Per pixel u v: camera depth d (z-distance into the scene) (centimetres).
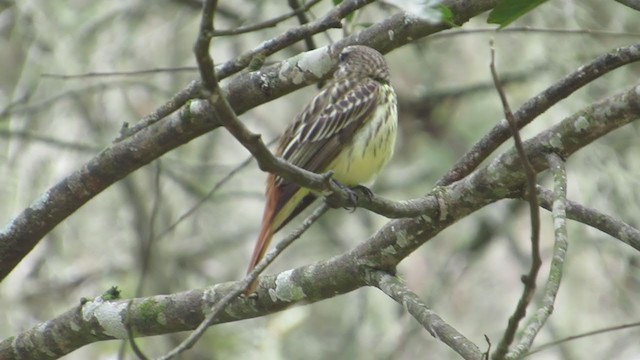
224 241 1532
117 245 1495
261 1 1307
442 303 1694
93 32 1438
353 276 728
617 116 628
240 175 1599
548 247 1569
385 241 712
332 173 584
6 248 779
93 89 1305
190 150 1550
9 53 1478
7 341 785
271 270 1611
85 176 762
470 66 1633
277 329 1404
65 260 1476
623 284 1459
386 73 870
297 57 759
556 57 1405
